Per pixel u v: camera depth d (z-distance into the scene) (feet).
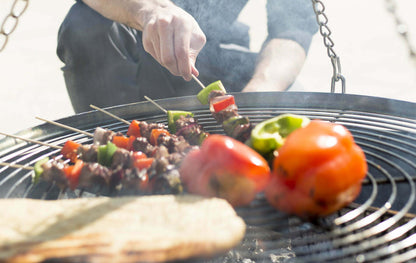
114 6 2.91
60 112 5.10
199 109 2.56
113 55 3.52
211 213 1.48
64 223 1.43
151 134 2.02
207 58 3.76
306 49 3.72
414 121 2.15
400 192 2.02
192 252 1.35
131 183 1.69
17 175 2.09
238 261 1.78
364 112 2.33
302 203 1.56
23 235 1.37
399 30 1.43
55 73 6.20
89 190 1.88
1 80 6.01
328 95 2.45
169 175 1.67
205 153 1.65
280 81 3.31
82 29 3.39
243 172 1.60
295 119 1.79
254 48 6.24
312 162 1.53
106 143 2.01
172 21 2.36
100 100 3.76
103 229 1.40
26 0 1.79
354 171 1.55
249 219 1.62
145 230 1.39
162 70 3.73
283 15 3.81
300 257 1.59
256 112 2.43
